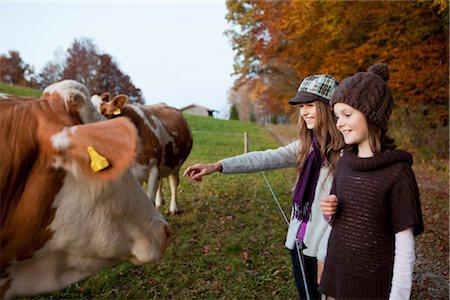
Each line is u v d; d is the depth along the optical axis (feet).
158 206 22.12
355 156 6.16
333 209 6.23
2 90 91.71
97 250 5.72
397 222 5.64
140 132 17.28
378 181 5.81
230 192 26.71
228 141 62.18
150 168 17.97
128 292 12.40
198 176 8.30
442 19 34.37
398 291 5.49
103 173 4.51
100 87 150.92
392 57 37.63
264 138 68.18
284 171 36.32
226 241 16.75
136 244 6.15
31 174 5.02
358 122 5.97
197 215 20.86
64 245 5.41
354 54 36.47
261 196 25.70
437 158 39.91
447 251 17.02
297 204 7.86
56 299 11.75
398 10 34.40
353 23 36.06
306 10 33.01
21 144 4.95
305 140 8.02
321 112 7.57
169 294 12.39
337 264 6.17
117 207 5.64
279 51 46.06
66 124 5.08
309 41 39.83
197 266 14.35
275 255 15.34
